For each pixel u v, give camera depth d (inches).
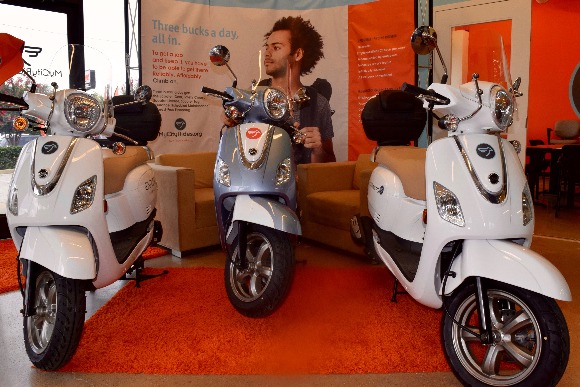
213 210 169.2
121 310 115.5
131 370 87.5
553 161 300.7
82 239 85.1
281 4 213.0
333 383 83.7
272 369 88.0
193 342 98.7
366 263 156.3
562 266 154.6
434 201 82.7
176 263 157.5
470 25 209.2
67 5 192.4
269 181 103.3
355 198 162.9
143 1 193.0
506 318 80.4
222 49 109.3
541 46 402.3
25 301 85.8
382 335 102.3
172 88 202.2
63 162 87.0
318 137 215.3
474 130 87.3
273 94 110.0
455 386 82.7
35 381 84.3
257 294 104.2
